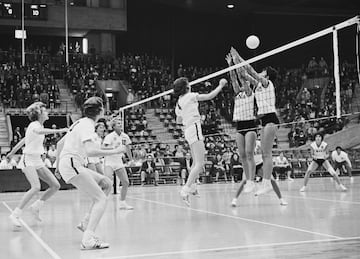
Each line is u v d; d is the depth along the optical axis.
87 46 31.95
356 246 4.67
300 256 4.25
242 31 33.97
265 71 8.55
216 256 4.34
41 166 6.98
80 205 9.96
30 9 29.39
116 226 6.46
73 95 25.72
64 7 30.00
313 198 10.23
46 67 27.80
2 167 16.45
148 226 6.41
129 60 30.31
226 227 6.12
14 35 31.62
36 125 6.92
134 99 26.17
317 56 32.97
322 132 23.08
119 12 31.08
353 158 22.09
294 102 27.73
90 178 5.18
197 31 34.25
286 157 20.41
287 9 30.84
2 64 27.31
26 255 4.68
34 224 7.01
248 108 8.68
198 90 27.81
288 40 33.09
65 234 5.99
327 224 6.20
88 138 5.06
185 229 6.05
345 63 30.19
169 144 22.20
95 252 4.71
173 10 33.75
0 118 23.03
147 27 33.72
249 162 8.68
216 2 29.58
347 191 12.35
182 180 18.09
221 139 22.98
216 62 34.44
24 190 15.88
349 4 30.62
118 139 8.93
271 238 5.22
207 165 19.16
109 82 27.66
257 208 8.37
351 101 26.59
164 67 31.98
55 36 32.53
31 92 24.75
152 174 18.06
